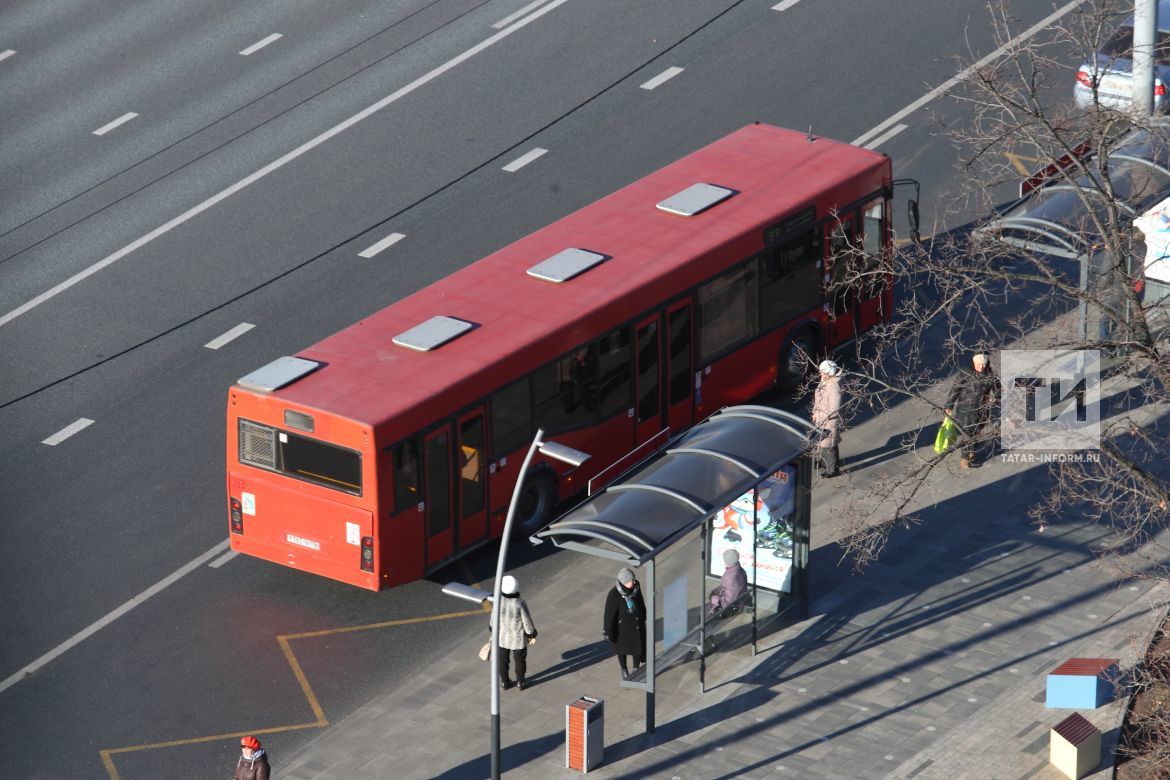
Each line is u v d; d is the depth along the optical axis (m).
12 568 115.81
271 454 109.75
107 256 152.62
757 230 127.44
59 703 104.12
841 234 133.25
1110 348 99.12
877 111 166.38
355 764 98.19
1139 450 123.62
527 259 123.19
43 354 139.88
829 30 180.25
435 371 111.25
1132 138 128.75
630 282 120.69
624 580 99.19
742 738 98.75
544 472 117.75
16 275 150.25
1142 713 98.38
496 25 185.62
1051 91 165.12
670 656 101.88
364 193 160.12
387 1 192.00
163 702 104.06
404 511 108.75
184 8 192.12
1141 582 110.69
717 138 164.00
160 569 115.94
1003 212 142.75
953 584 111.81
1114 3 176.75
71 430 130.75
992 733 98.25
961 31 177.88
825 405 121.12
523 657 102.75
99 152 167.38
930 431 128.38
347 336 115.06
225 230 155.75
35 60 182.50
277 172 163.62
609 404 120.81
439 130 168.62
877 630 107.75
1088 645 105.50
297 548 110.81
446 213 156.62
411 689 104.50
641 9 186.88
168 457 127.62
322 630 110.06
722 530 108.00
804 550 107.38
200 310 145.00
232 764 98.88
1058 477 121.62
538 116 169.88
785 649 106.25
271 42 184.75
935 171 157.38
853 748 97.56
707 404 127.75
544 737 99.62
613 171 160.88
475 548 114.88
